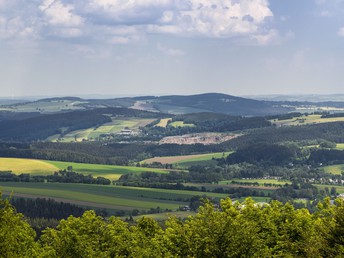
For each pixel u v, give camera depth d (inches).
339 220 2476.6
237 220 2635.3
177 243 2760.8
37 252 2923.2
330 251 2409.0
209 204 2787.9
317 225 2620.6
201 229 2613.2
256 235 2615.7
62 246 3029.0
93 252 2945.4
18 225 2871.6
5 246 2327.8
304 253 2519.7
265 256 2509.8
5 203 2459.4
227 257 2469.2
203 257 2519.7
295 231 2849.4
